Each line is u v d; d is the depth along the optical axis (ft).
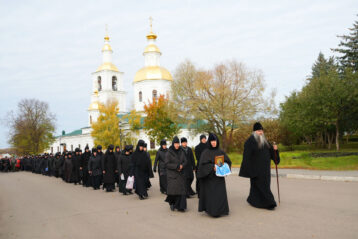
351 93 97.86
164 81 175.11
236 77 114.62
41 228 23.27
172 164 26.07
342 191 31.65
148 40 184.03
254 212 23.89
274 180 44.42
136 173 34.68
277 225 19.81
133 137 166.09
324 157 80.23
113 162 43.73
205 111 115.44
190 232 19.53
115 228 21.76
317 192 31.73
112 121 160.76
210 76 114.32
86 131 221.25
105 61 204.23
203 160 23.48
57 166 75.31
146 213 26.45
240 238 17.54
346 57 140.26
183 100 119.03
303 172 49.52
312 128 114.42
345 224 19.26
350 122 109.19
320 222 20.01
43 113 198.90
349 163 66.03
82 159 53.01
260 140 24.76
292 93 130.41
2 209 33.17
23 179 78.07
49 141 207.21
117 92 203.00
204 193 23.94
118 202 33.47
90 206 31.76
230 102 114.11
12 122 193.06
